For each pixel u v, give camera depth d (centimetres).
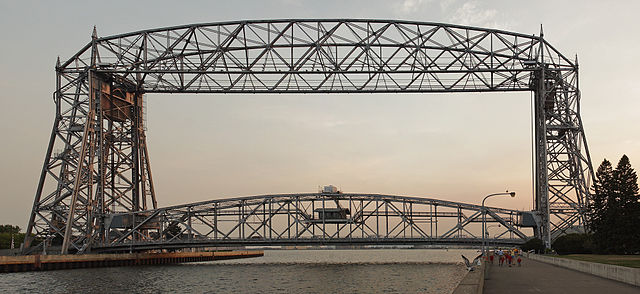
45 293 5712
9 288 6100
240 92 8306
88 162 8569
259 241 9494
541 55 7900
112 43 8400
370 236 9431
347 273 8431
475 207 9194
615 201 7294
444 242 9219
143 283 6762
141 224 9275
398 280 7050
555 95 8069
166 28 8088
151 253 10606
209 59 7994
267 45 7875
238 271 8944
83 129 8506
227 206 9731
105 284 6594
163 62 8338
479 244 9162
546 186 7856
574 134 8000
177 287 6366
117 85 9100
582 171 7950
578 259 5644
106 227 9019
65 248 8331
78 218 8581
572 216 7969
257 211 9725
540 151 8200
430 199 9394
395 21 7869
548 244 7781
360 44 7856
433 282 6725
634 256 6612
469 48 7875
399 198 9475
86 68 8519
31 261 8069
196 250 14375
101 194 8825
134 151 9381
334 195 9594
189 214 9694
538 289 3275
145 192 9412
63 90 8625
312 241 9462
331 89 8219
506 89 8275
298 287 6344
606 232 7294
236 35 7925
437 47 7875
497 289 3312
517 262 6469
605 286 3394
